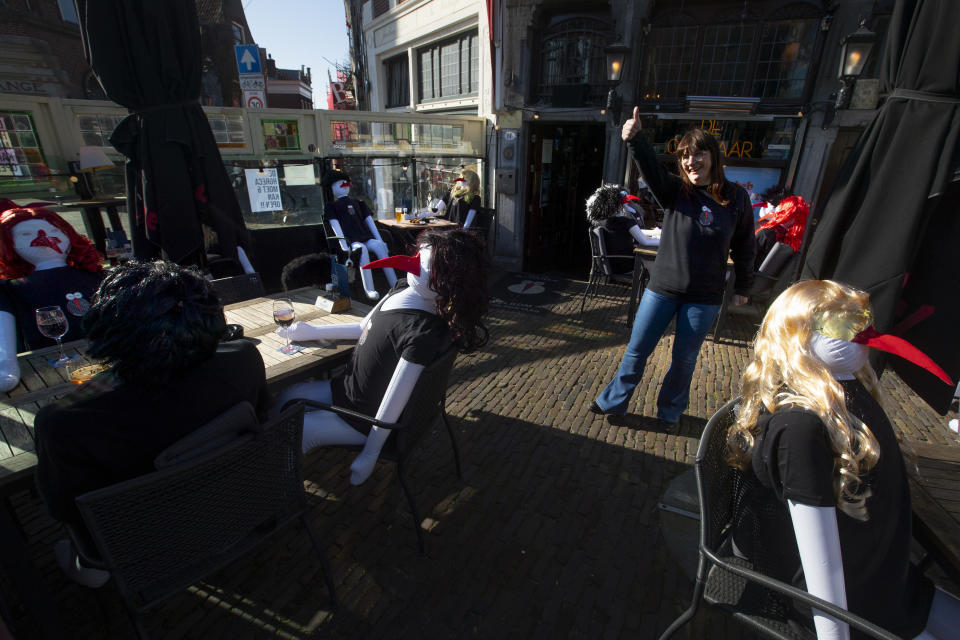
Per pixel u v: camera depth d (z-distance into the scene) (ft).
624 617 6.07
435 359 6.03
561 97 20.75
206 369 4.53
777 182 18.69
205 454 4.43
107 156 15.31
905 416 11.11
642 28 18.57
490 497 8.11
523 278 22.07
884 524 3.66
